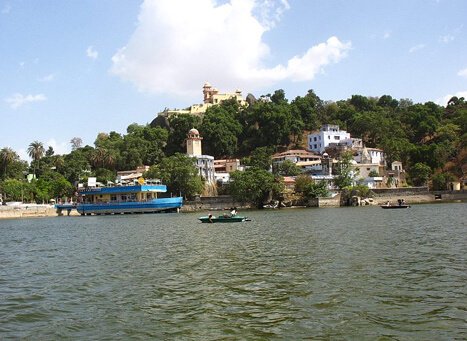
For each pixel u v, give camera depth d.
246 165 182.25
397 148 186.75
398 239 42.75
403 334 16.11
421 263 29.34
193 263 32.66
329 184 152.00
